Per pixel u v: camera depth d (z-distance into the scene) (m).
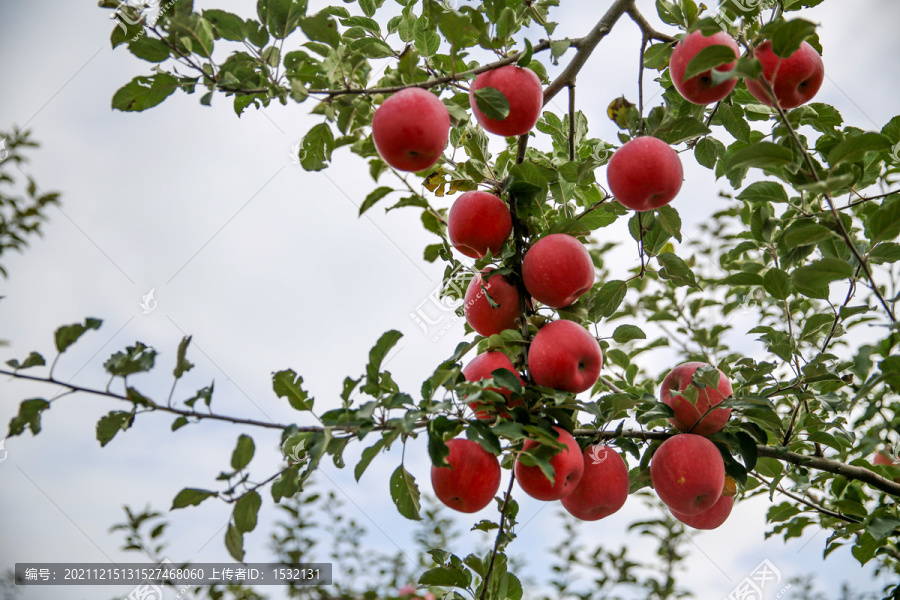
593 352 2.67
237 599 3.55
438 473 2.51
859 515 3.05
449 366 2.32
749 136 3.25
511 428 2.28
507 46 2.87
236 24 2.42
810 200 3.19
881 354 2.32
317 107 2.49
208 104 2.43
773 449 2.97
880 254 2.87
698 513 2.87
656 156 2.67
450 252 3.06
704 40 2.71
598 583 3.87
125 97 2.46
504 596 2.81
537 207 2.96
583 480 2.74
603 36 2.84
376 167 2.72
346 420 2.26
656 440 2.94
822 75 2.80
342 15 3.27
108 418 2.16
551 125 3.64
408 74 2.47
